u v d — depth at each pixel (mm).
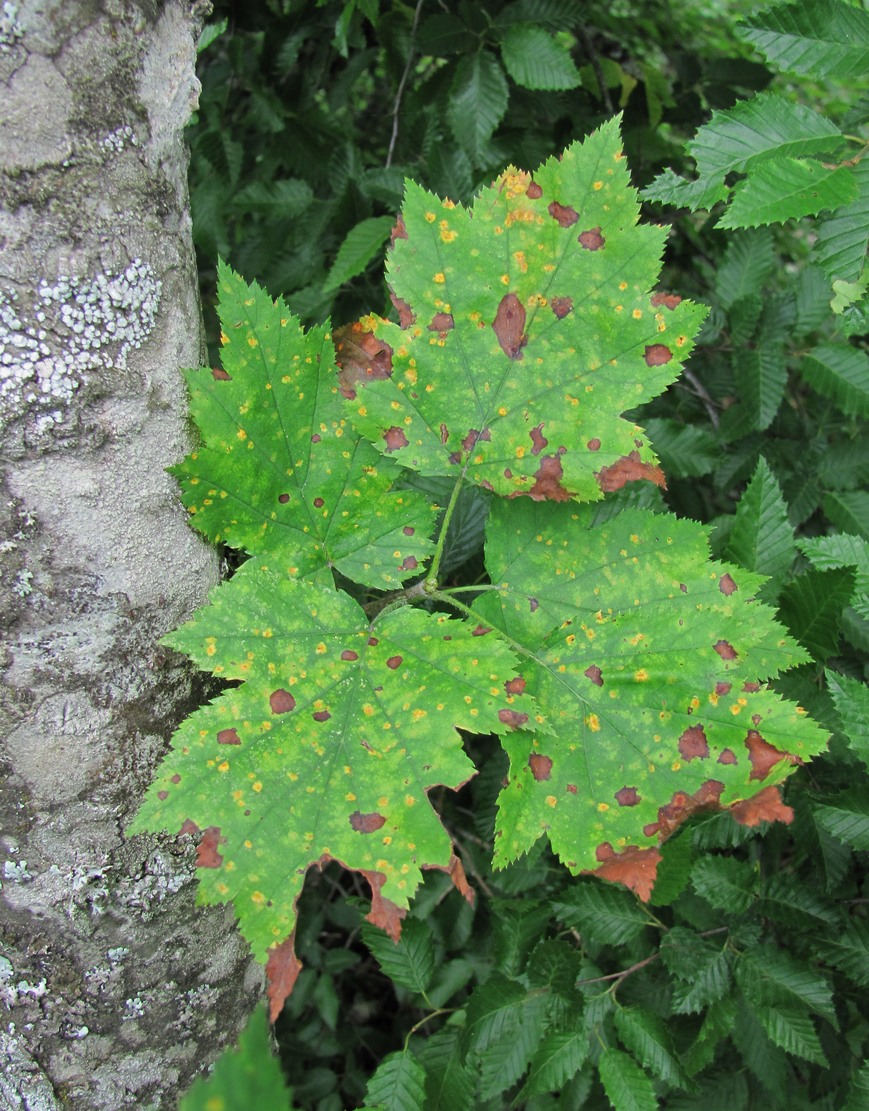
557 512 447
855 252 408
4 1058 438
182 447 414
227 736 390
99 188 374
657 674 424
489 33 687
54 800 411
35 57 353
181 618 427
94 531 397
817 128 436
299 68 826
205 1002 469
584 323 425
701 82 810
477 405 433
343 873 824
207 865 375
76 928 428
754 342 708
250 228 836
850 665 629
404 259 425
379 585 437
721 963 541
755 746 409
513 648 434
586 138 416
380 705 405
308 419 425
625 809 414
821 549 512
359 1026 827
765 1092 579
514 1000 551
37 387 376
